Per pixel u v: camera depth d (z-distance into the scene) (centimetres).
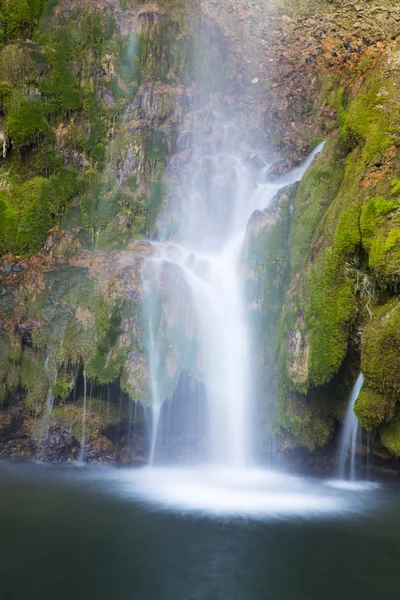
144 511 595
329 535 544
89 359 795
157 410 781
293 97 1179
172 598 419
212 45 1259
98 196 1025
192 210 1026
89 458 799
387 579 457
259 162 1103
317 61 1232
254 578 454
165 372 784
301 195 863
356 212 723
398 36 1195
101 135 1084
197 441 823
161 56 1180
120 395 812
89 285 845
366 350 674
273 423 790
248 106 1212
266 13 1407
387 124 745
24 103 1018
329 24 1330
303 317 741
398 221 683
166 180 1062
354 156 789
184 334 798
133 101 1119
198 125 1138
